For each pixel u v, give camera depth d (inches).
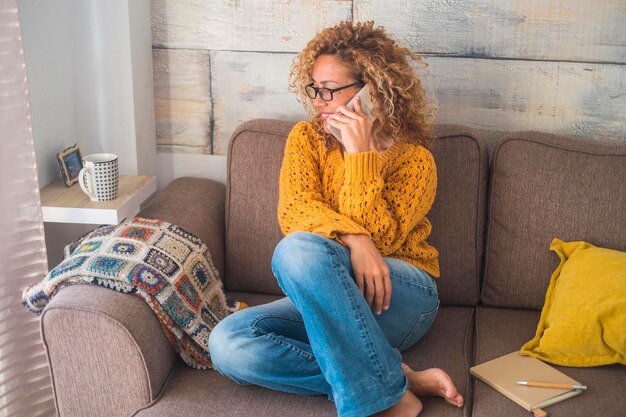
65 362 63.2
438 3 83.7
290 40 87.2
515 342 70.7
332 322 60.4
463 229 78.4
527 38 83.4
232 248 82.1
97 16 83.7
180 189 85.7
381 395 59.6
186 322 66.4
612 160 76.2
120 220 75.9
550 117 85.4
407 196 69.9
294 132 74.0
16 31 67.3
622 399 61.2
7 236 69.4
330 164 72.6
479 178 78.4
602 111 84.4
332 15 85.8
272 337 63.6
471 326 75.5
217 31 87.9
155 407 61.9
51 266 84.0
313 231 66.6
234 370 63.3
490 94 85.6
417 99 72.6
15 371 72.5
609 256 70.3
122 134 87.6
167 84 90.5
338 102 69.8
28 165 70.2
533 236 76.6
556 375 63.9
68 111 85.4
